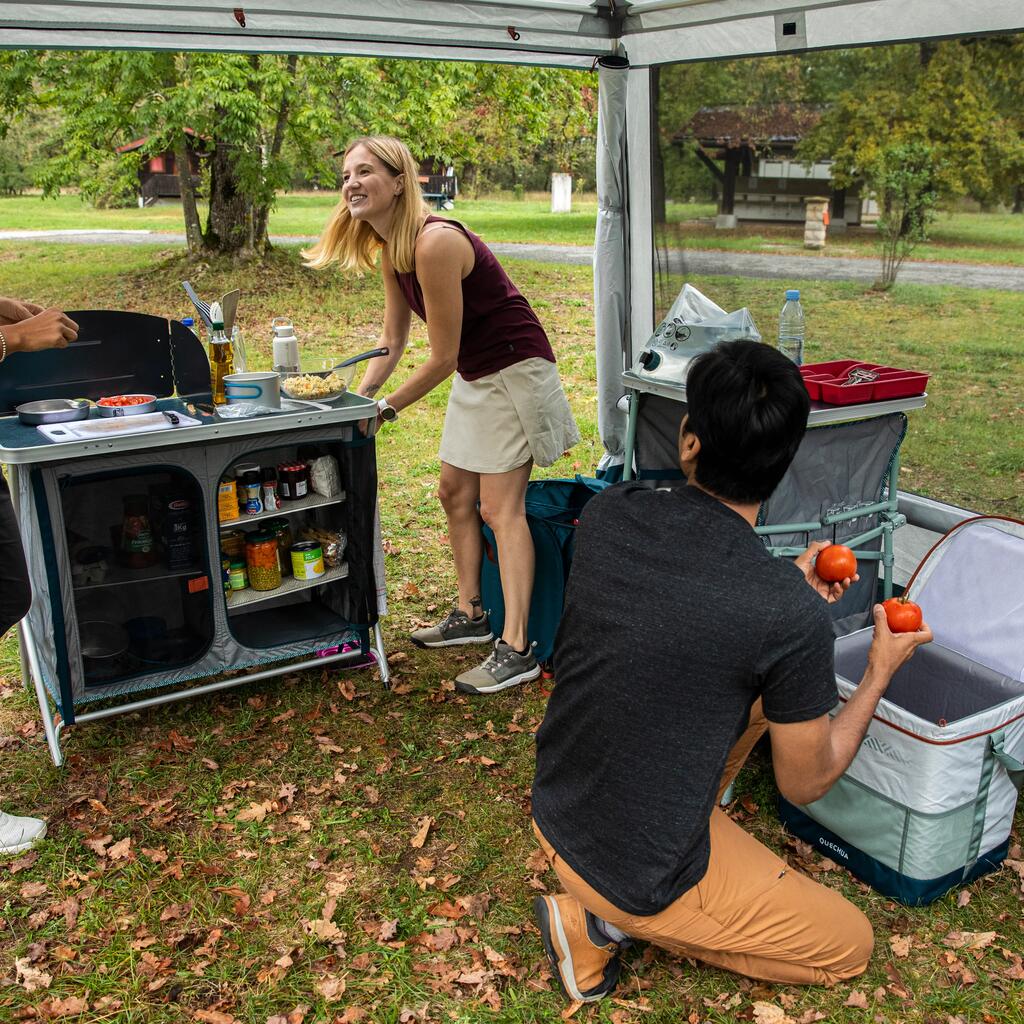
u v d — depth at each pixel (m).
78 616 2.80
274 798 2.74
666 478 3.33
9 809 2.68
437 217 3.01
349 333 9.45
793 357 3.31
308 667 3.33
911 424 3.44
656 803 1.68
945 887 2.29
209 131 10.80
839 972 2.04
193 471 2.81
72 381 3.04
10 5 2.83
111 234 19.61
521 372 3.14
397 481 5.31
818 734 1.64
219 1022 2.01
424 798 2.75
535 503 3.52
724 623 1.59
